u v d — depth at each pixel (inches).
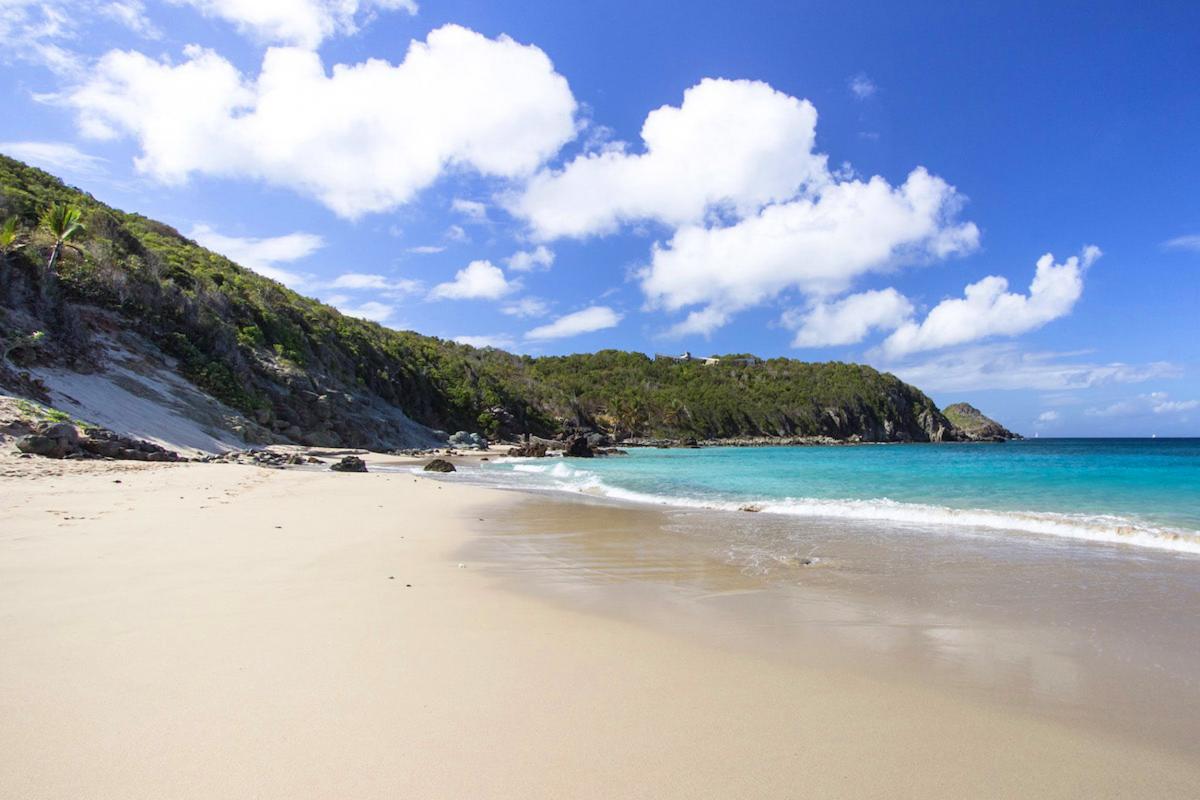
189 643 183.0
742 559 353.4
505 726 138.8
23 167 2021.4
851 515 553.9
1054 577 306.3
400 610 229.6
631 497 738.2
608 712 148.1
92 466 676.1
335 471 1067.9
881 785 118.7
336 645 187.3
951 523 502.6
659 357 7436.0
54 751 119.6
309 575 279.1
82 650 173.5
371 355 3051.2
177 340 1578.5
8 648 173.2
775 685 168.6
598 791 113.7
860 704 157.0
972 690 167.5
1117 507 584.1
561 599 259.4
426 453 2212.1
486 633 206.8
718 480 1033.5
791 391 6663.4
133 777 111.7
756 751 131.0
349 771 117.2
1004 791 117.8
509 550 378.9
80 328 1252.5
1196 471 1117.7
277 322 2297.0
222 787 109.8
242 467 892.0
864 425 6530.5
